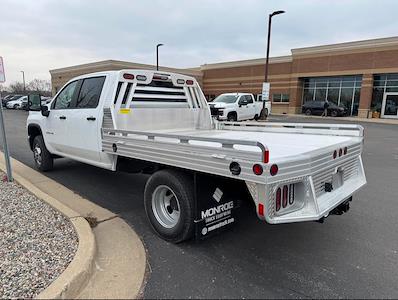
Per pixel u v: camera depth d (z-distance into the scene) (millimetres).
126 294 2832
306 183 3086
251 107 20672
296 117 31078
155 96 5473
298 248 3773
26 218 4191
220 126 6570
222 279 3107
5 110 36250
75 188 6031
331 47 33375
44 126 6609
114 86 4812
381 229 4352
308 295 2879
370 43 30797
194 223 3553
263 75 39969
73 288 2787
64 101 6016
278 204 2939
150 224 4332
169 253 3605
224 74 44062
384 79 31203
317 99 36062
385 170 8180
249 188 2920
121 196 5602
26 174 6914
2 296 2641
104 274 3129
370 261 3492
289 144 4035
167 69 42688
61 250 3381
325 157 3400
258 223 4477
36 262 3150
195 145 3281
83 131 5246
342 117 32062
